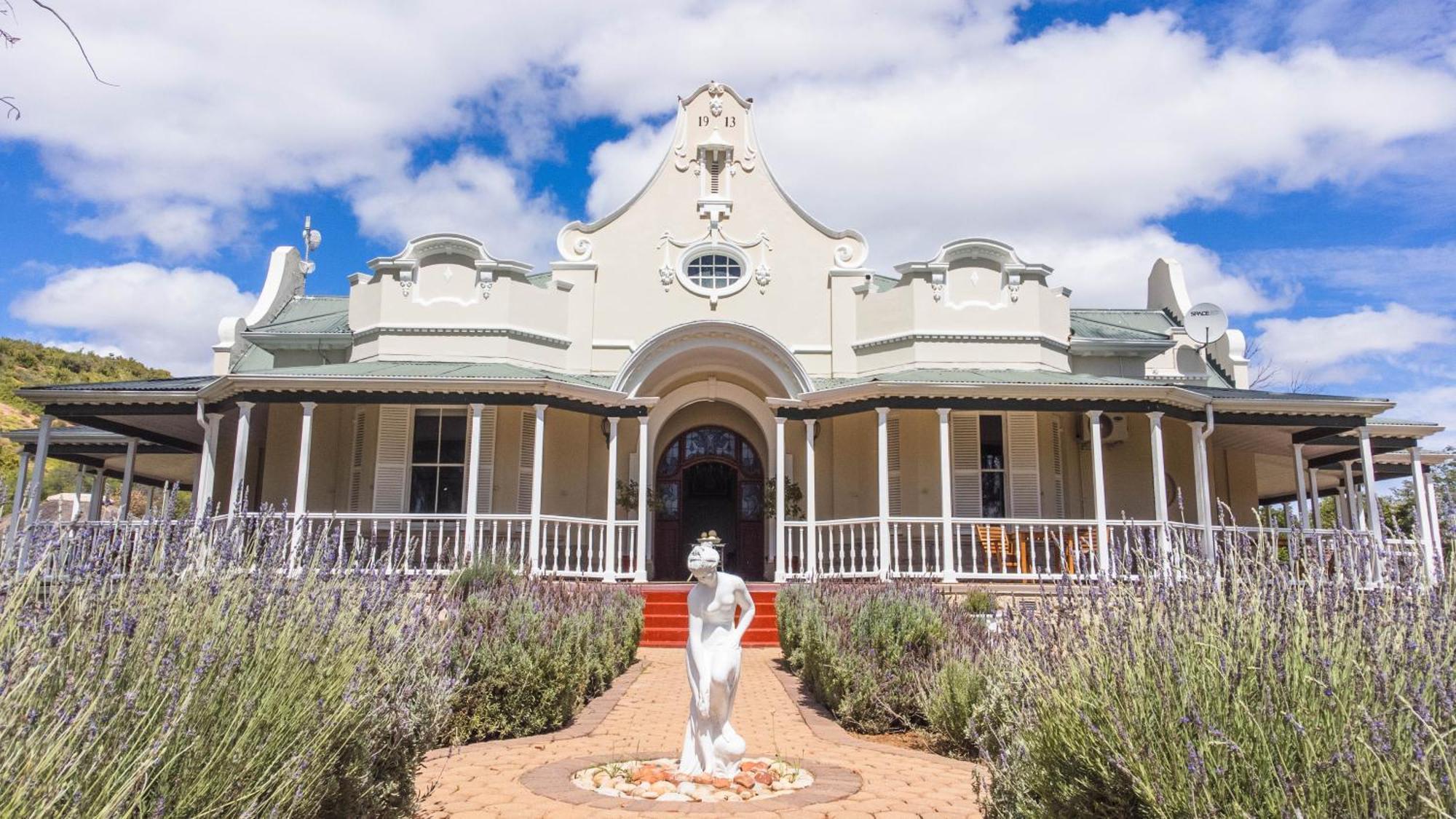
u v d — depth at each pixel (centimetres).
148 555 455
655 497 1989
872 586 1205
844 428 1978
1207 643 390
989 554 1611
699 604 708
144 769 312
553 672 870
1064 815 410
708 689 685
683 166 2072
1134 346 2009
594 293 2008
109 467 2562
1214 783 347
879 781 692
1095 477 1664
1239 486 2086
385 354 1873
